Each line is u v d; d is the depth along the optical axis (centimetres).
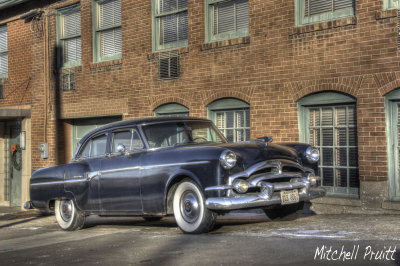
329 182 1004
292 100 1032
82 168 847
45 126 1530
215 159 650
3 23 1672
